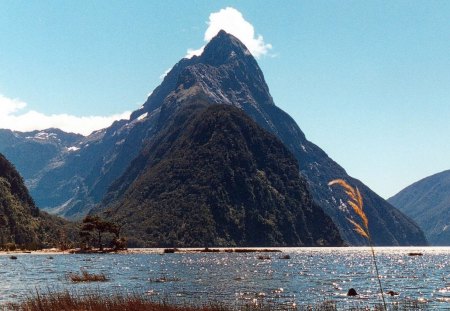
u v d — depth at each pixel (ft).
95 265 418.51
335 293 214.90
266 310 151.12
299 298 194.59
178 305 142.51
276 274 331.16
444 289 237.66
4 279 269.23
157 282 256.52
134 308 129.80
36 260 501.15
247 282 265.13
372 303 180.55
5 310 141.38
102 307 130.21
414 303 176.35
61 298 138.62
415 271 384.27
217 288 228.84
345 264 479.00
